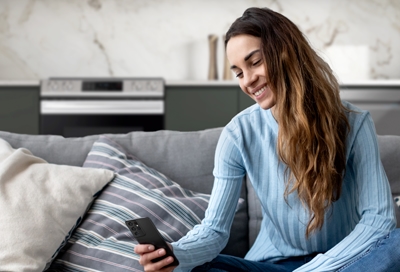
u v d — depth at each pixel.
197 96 4.71
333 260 1.39
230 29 1.51
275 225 1.69
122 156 2.03
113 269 1.65
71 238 1.78
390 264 1.29
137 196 1.86
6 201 1.71
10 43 5.20
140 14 5.22
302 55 1.49
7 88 4.69
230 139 1.68
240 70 1.52
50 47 5.22
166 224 1.80
